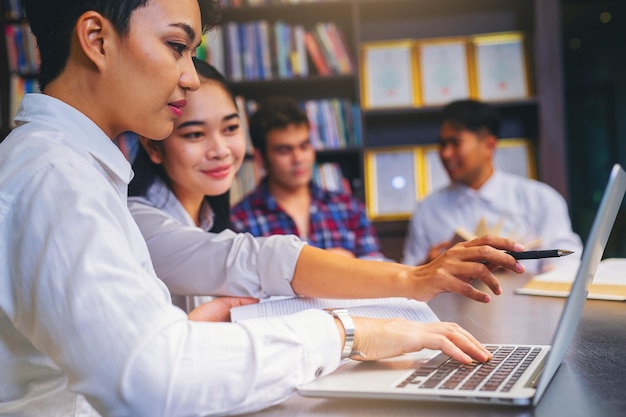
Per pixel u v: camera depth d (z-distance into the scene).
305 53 3.47
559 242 2.95
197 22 0.83
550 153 3.49
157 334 0.66
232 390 0.68
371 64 3.67
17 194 0.70
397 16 3.74
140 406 0.65
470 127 3.01
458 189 3.15
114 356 0.65
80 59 0.81
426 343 0.82
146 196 1.43
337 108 3.46
